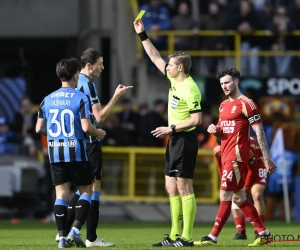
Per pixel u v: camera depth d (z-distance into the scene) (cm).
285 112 6562
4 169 6231
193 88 3081
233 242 3444
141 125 6475
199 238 3881
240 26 6856
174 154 3086
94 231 3200
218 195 6450
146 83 6888
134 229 4947
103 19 7806
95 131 2955
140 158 6469
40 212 6400
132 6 7181
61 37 7975
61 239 2950
